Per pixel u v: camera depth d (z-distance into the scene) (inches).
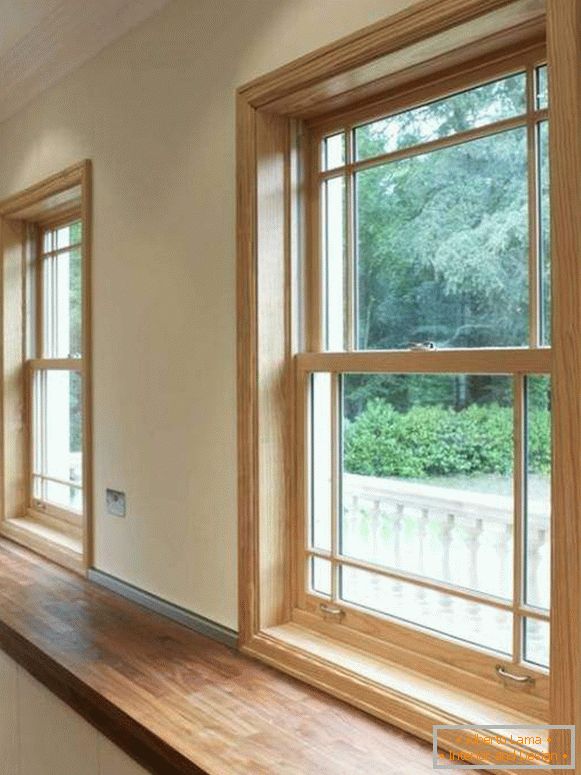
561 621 50.4
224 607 84.0
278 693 71.0
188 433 89.0
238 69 79.7
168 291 92.1
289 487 80.9
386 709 64.9
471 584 64.2
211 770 57.1
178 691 71.2
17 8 102.7
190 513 89.0
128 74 99.2
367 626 73.1
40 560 120.8
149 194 95.3
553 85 50.4
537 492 58.8
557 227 50.3
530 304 59.0
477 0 55.7
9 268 136.4
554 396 50.7
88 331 109.3
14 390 138.5
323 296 78.9
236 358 80.9
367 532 73.9
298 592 81.0
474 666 63.4
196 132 86.5
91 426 109.5
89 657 79.6
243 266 78.6
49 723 83.0
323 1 69.1
